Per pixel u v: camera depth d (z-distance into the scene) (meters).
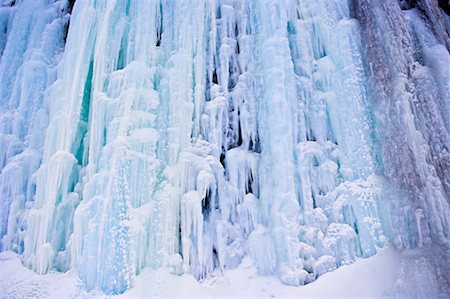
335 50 10.20
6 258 8.77
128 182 8.44
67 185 9.21
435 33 10.30
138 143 8.80
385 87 9.18
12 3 12.92
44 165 9.30
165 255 8.22
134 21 10.30
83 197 8.63
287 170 8.93
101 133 9.20
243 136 10.15
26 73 10.68
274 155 9.24
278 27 10.16
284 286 8.03
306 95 10.01
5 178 9.59
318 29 10.69
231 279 8.69
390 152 8.66
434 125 8.69
